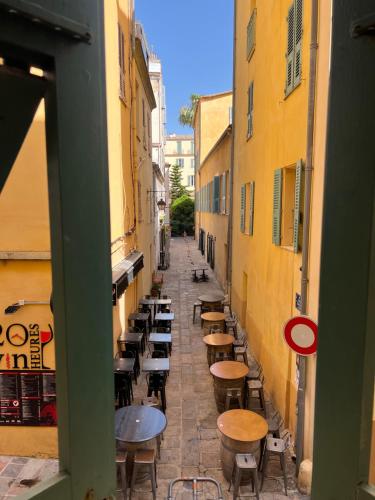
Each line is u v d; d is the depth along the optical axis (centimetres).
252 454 553
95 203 100
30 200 579
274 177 751
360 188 90
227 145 1634
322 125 513
